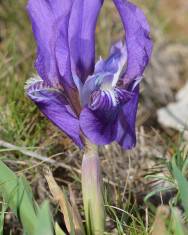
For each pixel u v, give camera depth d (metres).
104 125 0.33
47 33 0.34
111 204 0.42
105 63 0.34
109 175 0.47
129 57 0.34
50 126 0.50
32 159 0.46
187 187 0.33
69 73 0.33
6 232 0.42
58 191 0.35
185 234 0.33
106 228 0.41
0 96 0.53
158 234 0.33
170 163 0.42
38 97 0.34
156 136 0.53
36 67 0.34
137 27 0.33
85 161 0.35
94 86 0.33
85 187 0.35
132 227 0.38
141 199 0.45
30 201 0.35
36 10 0.34
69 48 0.33
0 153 0.47
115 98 0.33
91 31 0.34
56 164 0.45
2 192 0.36
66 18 0.33
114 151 0.49
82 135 0.34
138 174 0.47
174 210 0.34
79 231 0.35
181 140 0.47
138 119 0.55
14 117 0.49
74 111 0.34
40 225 0.30
